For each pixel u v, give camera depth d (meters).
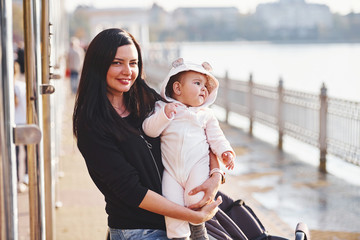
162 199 2.31
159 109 2.51
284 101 10.39
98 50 2.34
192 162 2.43
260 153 9.91
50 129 3.63
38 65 2.71
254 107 12.07
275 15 122.75
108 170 2.28
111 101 2.48
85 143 2.30
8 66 1.73
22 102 6.24
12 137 1.77
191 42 123.81
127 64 2.38
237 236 2.86
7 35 1.72
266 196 6.90
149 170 2.40
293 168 8.60
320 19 114.94
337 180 7.84
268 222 5.75
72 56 19.08
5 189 1.73
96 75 2.35
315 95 9.02
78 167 8.29
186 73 2.51
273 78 23.30
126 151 2.34
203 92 2.51
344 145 8.27
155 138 2.49
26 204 6.24
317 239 5.29
